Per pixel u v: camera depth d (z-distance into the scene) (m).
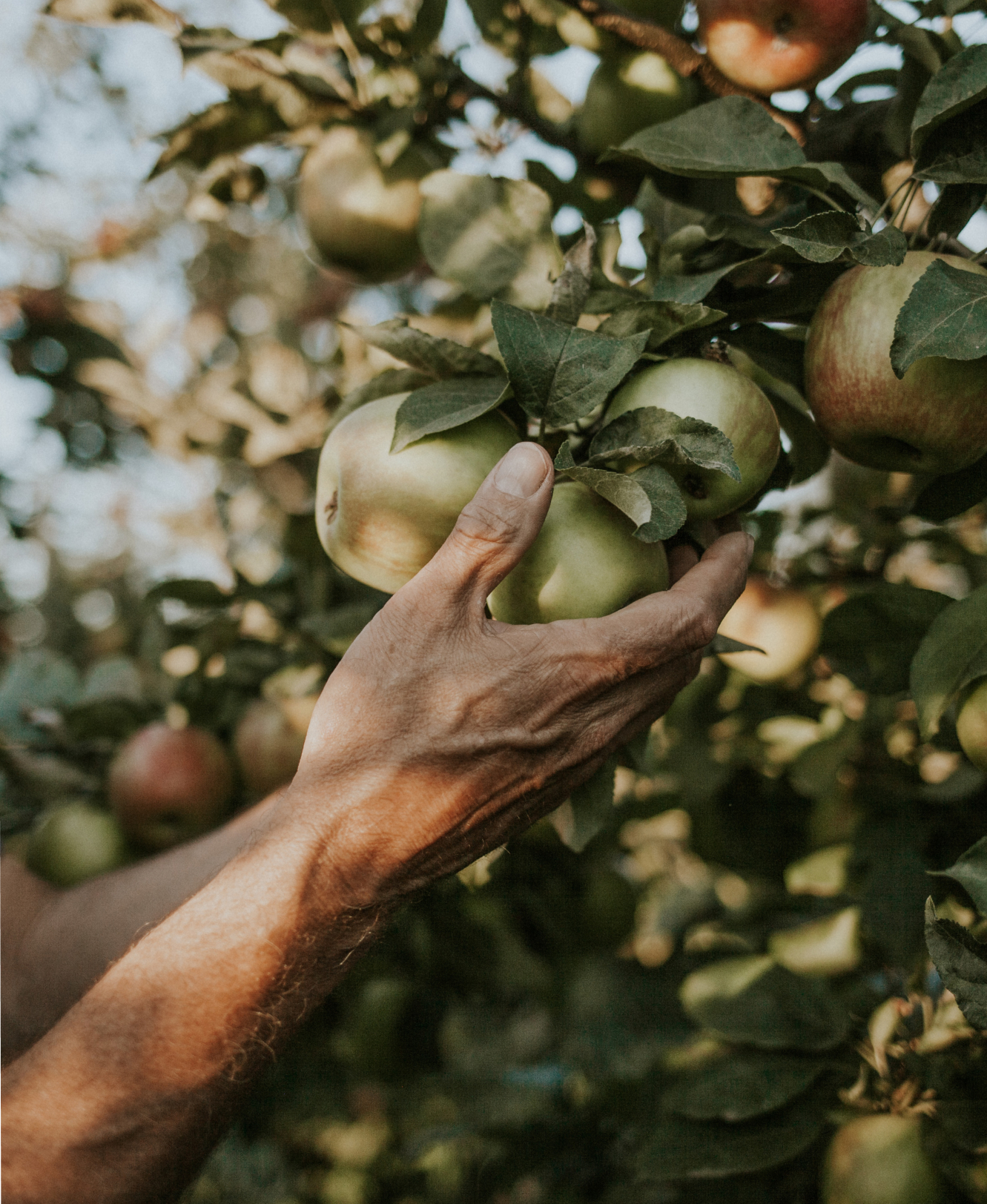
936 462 1.04
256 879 0.89
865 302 0.99
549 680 0.91
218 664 2.04
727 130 1.04
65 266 3.78
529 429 1.06
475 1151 2.65
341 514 1.01
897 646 1.36
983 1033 1.26
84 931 1.51
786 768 1.95
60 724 2.11
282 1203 2.88
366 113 1.59
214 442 2.62
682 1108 1.31
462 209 1.21
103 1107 0.85
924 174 1.00
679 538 1.12
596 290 1.11
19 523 3.32
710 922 2.16
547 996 2.37
